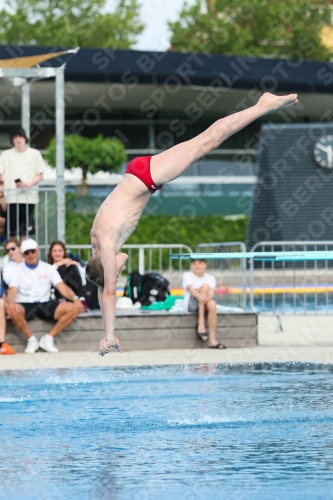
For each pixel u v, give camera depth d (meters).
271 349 19.83
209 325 20.12
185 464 8.02
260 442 9.12
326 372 15.50
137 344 20.05
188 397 12.54
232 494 6.80
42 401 12.27
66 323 19.47
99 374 15.37
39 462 8.18
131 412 11.23
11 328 19.55
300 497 6.68
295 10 75.50
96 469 7.84
